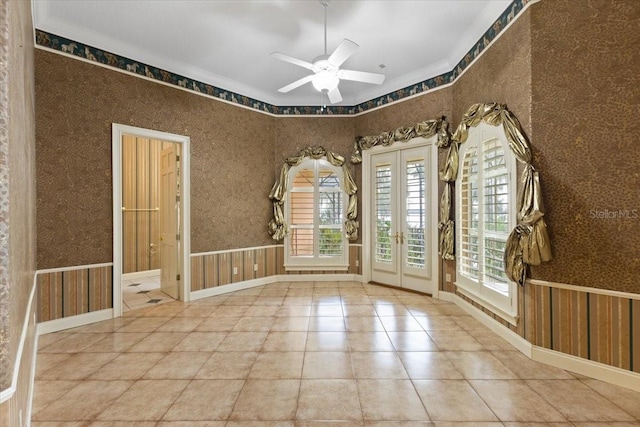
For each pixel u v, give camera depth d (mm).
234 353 2830
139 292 4984
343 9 3199
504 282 3105
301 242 5621
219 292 4805
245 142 5164
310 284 5371
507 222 3016
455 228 4168
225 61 4266
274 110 5551
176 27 3482
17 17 1451
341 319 3684
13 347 1193
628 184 2279
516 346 2900
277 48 3936
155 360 2701
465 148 3787
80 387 2289
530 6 2678
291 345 2994
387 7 3176
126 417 1959
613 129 2330
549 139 2584
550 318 2604
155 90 4109
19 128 1507
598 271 2383
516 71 2871
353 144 5582
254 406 2068
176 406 2070
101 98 3650
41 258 3260
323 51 4012
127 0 3033
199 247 4582
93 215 3602
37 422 1910
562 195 2525
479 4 3141
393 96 4992
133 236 6242
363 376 2434
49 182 3309
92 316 3590
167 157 4777
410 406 2064
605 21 2354
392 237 5117
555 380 2369
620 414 1982
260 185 5383
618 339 2307
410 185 4859
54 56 3334
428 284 4652
